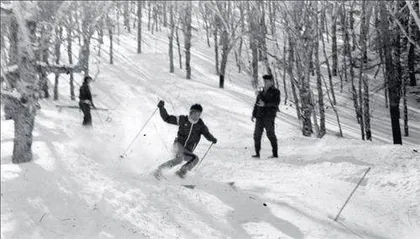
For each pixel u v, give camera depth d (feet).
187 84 93.86
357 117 74.64
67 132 38.45
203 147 37.22
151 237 17.15
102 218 18.17
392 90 49.83
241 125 64.64
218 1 88.38
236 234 18.47
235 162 30.45
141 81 94.68
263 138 41.29
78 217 18.07
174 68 110.11
